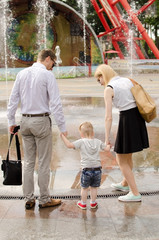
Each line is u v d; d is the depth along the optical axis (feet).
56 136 34.53
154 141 31.50
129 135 17.15
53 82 16.61
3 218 15.71
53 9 157.28
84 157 16.51
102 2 147.23
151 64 126.93
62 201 17.94
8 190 19.47
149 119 17.21
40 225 14.94
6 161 16.94
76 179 21.44
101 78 18.06
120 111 17.39
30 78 16.70
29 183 16.98
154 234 13.99
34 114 16.61
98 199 18.12
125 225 14.88
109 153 27.91
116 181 20.77
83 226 14.80
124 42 153.69
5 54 157.69
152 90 82.28
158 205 17.21
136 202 17.62
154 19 195.42
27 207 16.87
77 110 52.19
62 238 13.69
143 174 22.16
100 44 156.66
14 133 17.38
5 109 54.24
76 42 161.17
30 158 17.24
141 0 196.95
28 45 162.81
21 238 13.73
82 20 152.35
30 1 156.66
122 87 17.26
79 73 144.36
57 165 24.68
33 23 161.38
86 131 17.01
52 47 162.71
